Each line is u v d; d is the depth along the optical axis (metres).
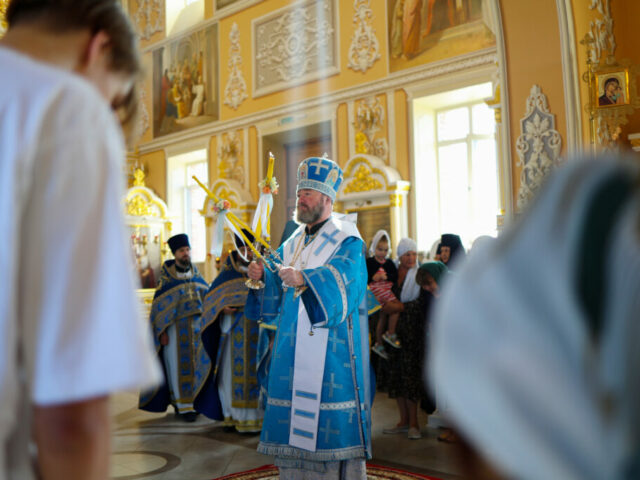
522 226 0.60
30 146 0.86
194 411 6.43
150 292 13.05
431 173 11.31
